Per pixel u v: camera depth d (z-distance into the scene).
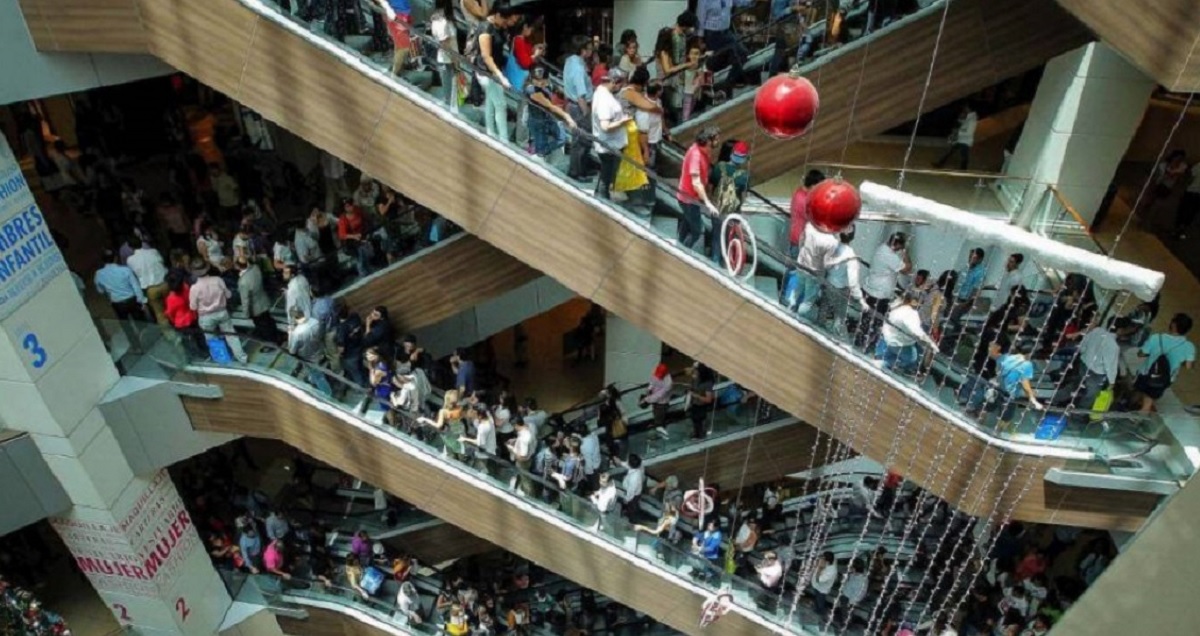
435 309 11.17
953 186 11.81
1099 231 11.72
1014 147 13.22
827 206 5.18
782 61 9.17
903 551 11.98
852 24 8.91
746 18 10.06
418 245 10.74
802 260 8.08
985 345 9.13
